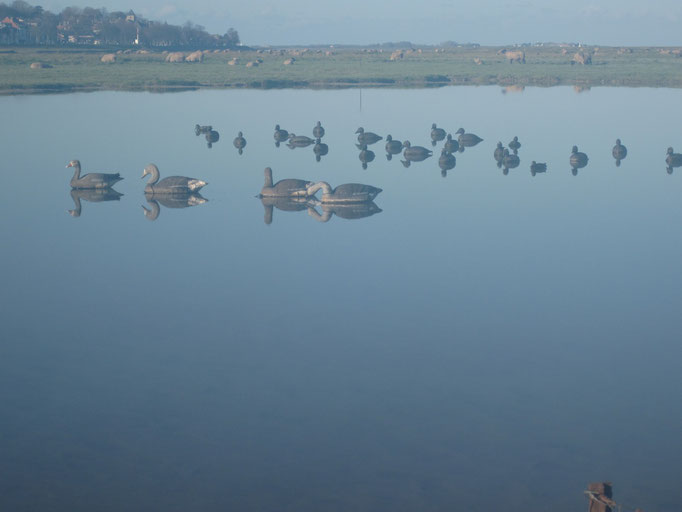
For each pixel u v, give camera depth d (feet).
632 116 291.38
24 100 340.59
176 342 94.99
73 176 178.40
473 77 485.15
